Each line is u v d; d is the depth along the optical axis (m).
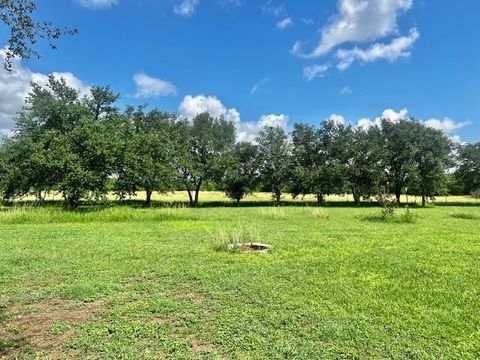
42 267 10.30
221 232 14.23
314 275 9.48
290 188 56.94
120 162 33.78
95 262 10.93
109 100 43.41
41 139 32.84
